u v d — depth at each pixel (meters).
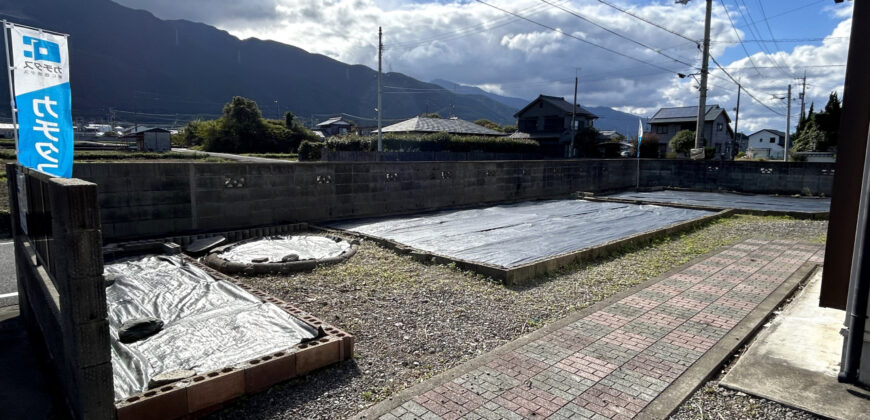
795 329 3.81
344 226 8.06
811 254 6.69
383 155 27.39
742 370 3.12
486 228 8.19
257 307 3.83
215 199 6.99
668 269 5.89
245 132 43.84
